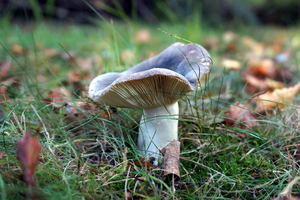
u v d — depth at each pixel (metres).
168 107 0.30
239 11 1.43
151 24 1.30
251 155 0.31
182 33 0.69
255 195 0.27
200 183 0.28
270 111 0.36
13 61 0.51
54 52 0.59
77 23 1.27
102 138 0.32
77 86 0.43
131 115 0.34
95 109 0.33
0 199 0.23
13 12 1.05
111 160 0.30
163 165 0.28
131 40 0.55
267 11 1.62
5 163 0.27
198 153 0.31
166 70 0.27
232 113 0.34
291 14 1.55
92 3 1.29
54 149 0.28
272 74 0.51
